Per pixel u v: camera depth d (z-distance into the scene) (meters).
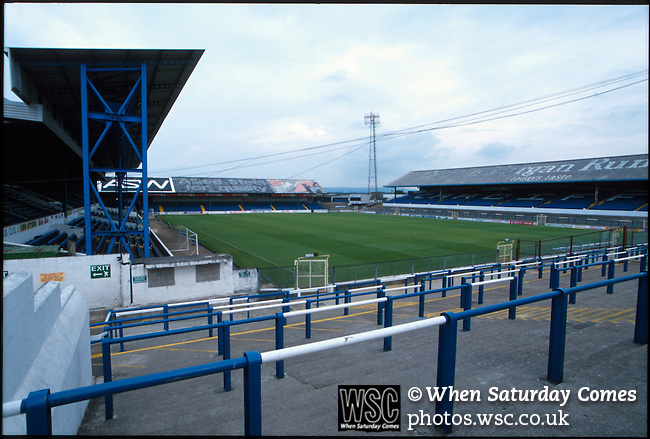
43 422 1.83
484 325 6.32
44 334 3.12
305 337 7.09
